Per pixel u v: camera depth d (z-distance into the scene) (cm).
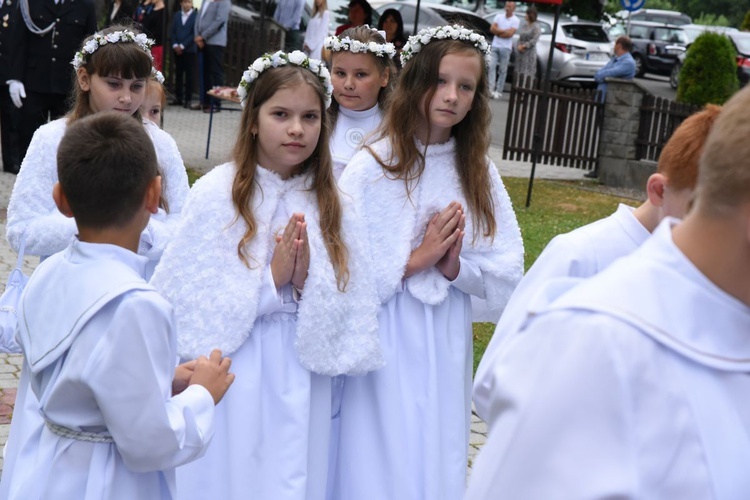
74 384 220
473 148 367
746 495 134
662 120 1323
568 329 139
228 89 1186
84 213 229
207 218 315
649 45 2844
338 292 320
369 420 347
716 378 136
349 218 330
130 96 371
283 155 315
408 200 357
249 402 310
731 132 135
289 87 312
